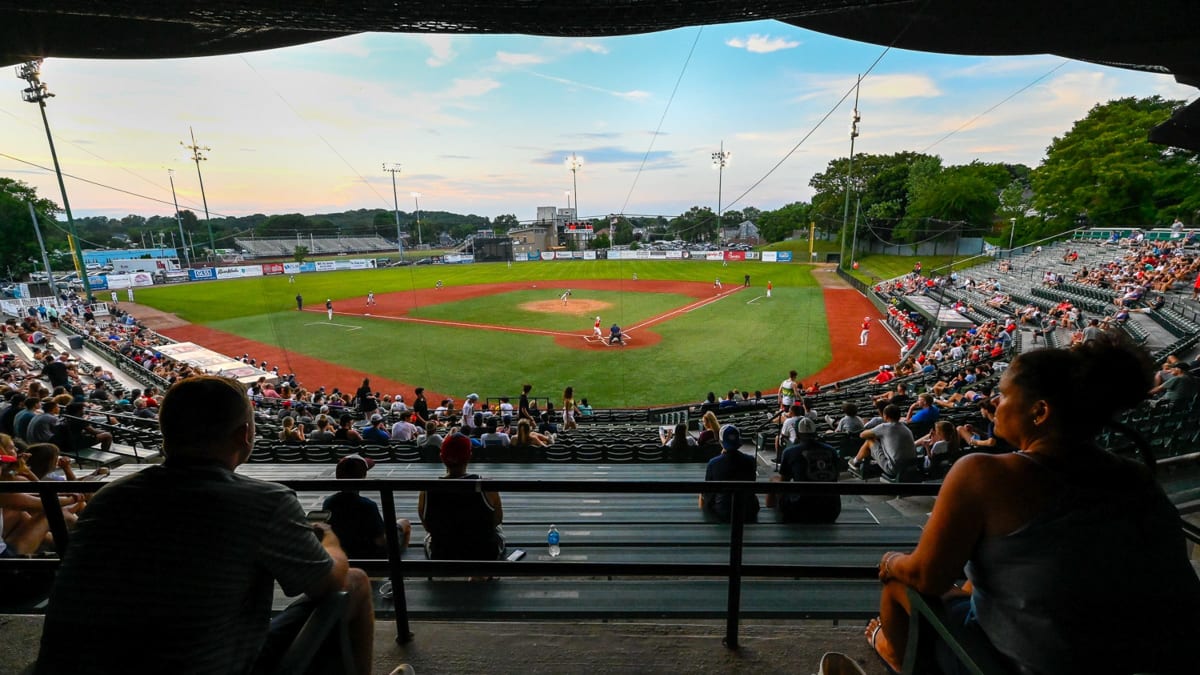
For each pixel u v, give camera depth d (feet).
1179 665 5.01
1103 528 5.16
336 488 9.54
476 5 10.57
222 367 76.33
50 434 33.63
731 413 56.13
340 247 466.29
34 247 238.27
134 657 5.20
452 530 13.19
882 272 199.62
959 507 5.66
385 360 91.40
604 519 20.58
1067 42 12.82
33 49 12.10
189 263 276.82
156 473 5.95
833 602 11.83
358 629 7.45
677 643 10.14
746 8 11.82
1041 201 199.52
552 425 50.90
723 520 19.25
